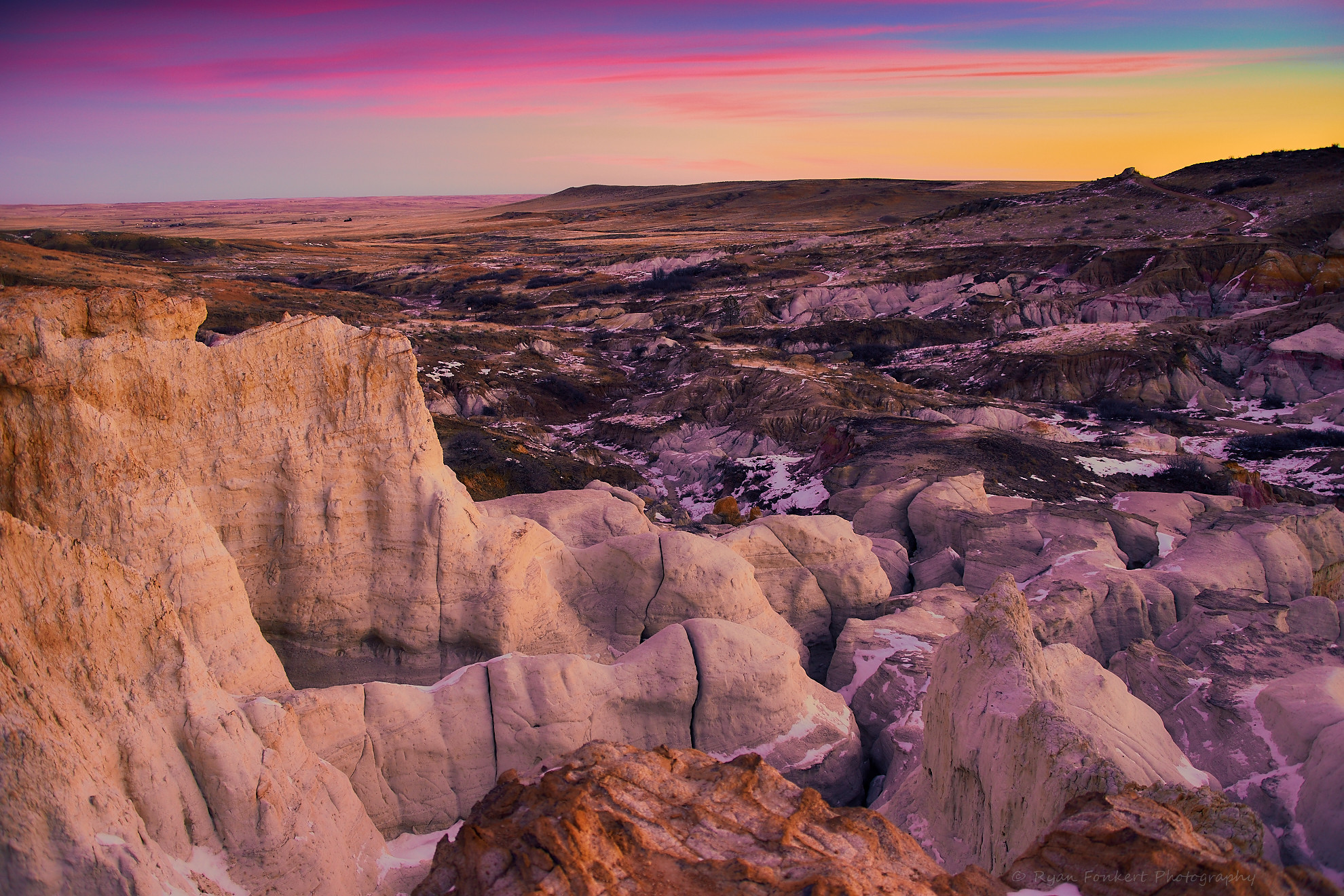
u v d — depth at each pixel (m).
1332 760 16.45
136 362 18.48
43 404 16.33
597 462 68.81
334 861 15.88
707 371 88.06
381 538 21.98
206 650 17.38
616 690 21.09
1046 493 52.25
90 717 14.01
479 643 22.69
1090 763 15.04
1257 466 66.69
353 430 21.56
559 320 136.50
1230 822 13.45
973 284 128.62
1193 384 84.38
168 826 14.31
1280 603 28.52
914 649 25.97
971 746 18.14
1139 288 113.62
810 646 29.28
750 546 28.86
